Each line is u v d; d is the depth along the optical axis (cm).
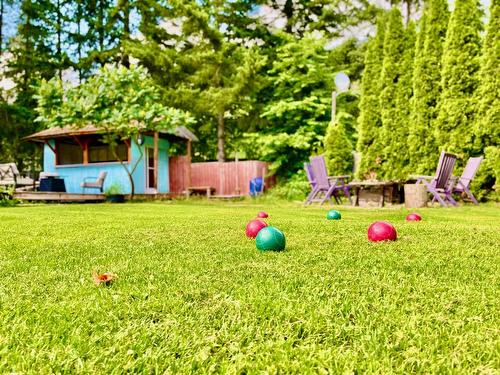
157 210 789
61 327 134
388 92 1238
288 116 1734
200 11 1634
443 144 1073
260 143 1752
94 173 1585
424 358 112
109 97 1259
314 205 1019
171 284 186
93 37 2325
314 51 1734
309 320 139
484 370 105
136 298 166
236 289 177
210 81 1736
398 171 1209
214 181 1761
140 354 117
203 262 236
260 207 945
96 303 157
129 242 321
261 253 266
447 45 1059
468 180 926
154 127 1302
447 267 224
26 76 2181
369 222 493
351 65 2064
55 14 2281
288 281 190
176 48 1964
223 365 109
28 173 2411
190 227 432
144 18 2033
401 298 164
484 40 991
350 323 137
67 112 1202
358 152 1333
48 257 257
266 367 108
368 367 107
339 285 184
